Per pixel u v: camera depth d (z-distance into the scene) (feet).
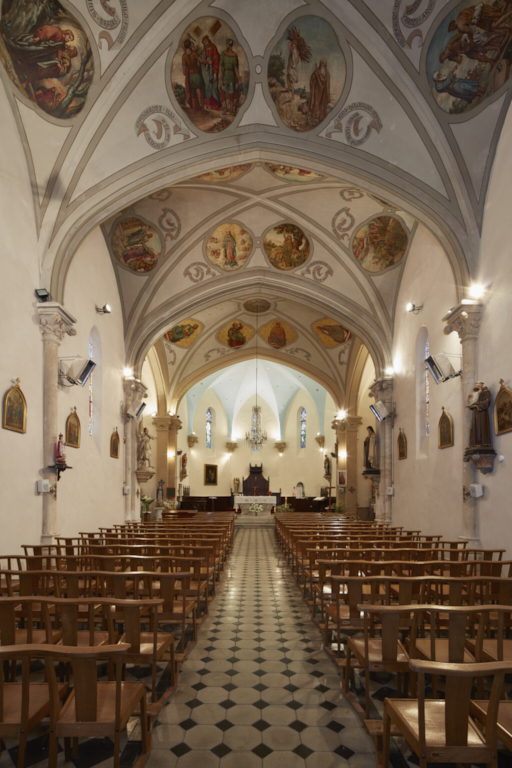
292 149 34.76
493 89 29.30
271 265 54.49
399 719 10.72
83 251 40.45
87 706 10.21
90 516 40.93
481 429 29.55
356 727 13.99
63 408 35.01
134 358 54.08
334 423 82.33
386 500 52.49
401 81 30.76
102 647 9.73
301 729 13.87
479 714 10.93
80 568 23.36
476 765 12.12
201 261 53.11
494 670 8.83
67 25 27.35
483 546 30.40
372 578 16.16
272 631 22.90
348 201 45.91
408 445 47.16
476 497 31.19
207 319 74.02
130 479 53.01
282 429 110.52
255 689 16.44
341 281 53.31
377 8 28.53
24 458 29.14
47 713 11.21
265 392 110.01
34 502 30.25
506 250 28.96
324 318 72.74
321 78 32.01
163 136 33.65
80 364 34.06
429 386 41.70
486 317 31.09
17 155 29.96
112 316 49.14
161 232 49.01
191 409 104.22
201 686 16.66
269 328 77.30
